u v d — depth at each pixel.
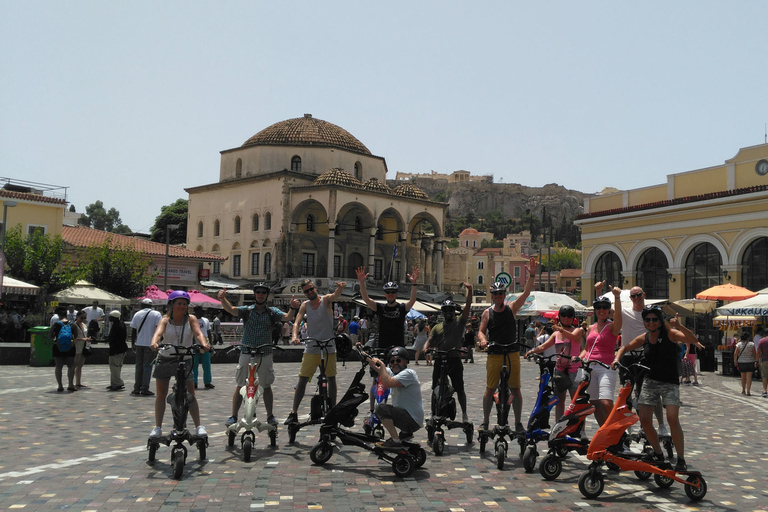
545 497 6.93
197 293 34.44
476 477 7.77
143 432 10.22
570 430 7.74
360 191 58.38
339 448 9.24
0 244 35.31
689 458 9.09
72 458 8.32
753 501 6.88
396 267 66.56
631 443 9.98
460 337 9.83
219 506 6.33
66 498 6.51
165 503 6.39
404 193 62.91
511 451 9.33
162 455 8.57
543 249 178.88
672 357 7.65
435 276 70.69
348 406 8.22
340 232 62.16
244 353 9.34
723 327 27.33
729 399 17.12
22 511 6.06
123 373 20.62
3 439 9.51
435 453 9.06
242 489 6.96
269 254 59.66
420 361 32.78
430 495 6.91
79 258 45.78
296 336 9.52
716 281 35.38
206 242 66.06
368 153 66.62
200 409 12.92
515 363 9.08
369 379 20.34
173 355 8.07
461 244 171.38
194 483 7.18
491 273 55.12
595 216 41.62
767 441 10.55
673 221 37.25
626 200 40.66
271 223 59.81
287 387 17.45
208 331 17.11
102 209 161.75
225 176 65.19
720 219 34.78
